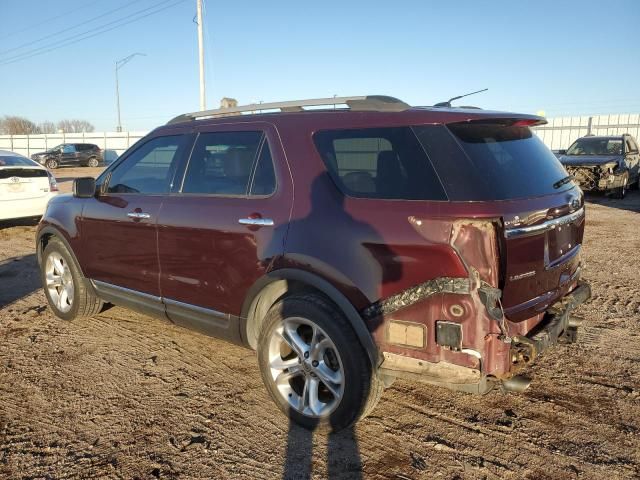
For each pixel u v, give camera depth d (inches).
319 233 124.9
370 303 117.3
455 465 118.3
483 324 106.0
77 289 201.6
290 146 137.2
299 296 129.6
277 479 114.5
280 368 135.9
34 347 186.7
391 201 116.6
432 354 111.2
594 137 678.5
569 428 132.6
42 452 124.3
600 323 204.8
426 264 109.7
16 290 259.6
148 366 170.6
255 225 136.6
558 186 130.2
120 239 177.0
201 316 154.9
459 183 110.1
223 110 160.9
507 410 141.4
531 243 114.0
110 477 115.3
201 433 131.8
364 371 120.4
